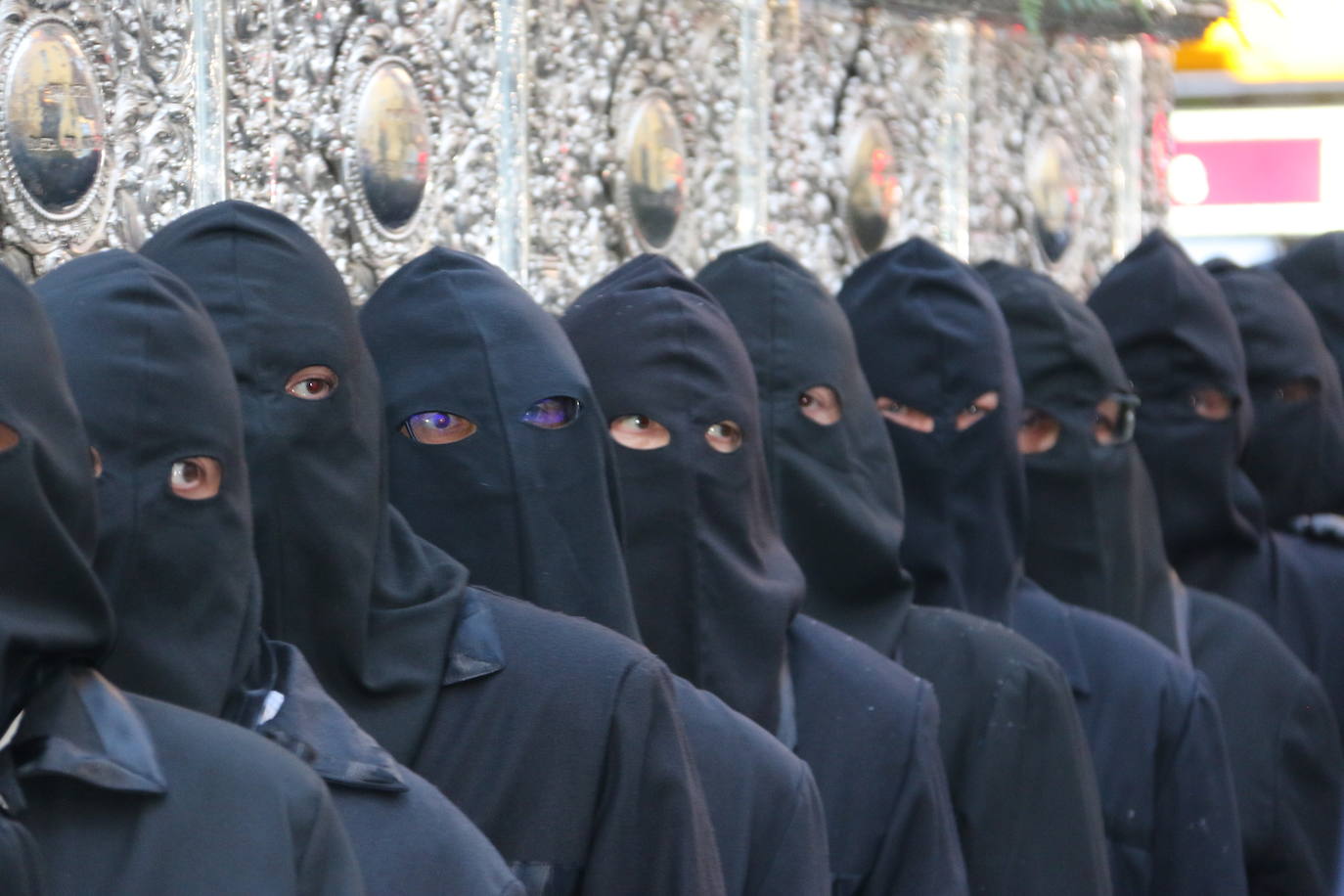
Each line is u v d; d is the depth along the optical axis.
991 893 9.75
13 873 5.05
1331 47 18.89
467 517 8.02
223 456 6.30
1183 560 13.73
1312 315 16.12
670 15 12.72
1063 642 11.20
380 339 8.38
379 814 6.40
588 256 12.14
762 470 9.37
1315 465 14.53
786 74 13.77
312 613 7.07
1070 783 10.00
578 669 7.26
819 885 8.16
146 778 5.41
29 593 5.38
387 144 10.64
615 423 9.04
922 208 14.95
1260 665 12.18
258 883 5.38
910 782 9.01
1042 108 16.14
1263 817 11.87
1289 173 19.67
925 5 14.66
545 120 11.80
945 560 11.16
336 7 10.32
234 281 7.22
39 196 8.73
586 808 7.09
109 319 6.21
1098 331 12.50
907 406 11.30
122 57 9.15
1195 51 19.06
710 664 8.87
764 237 13.42
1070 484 12.16
